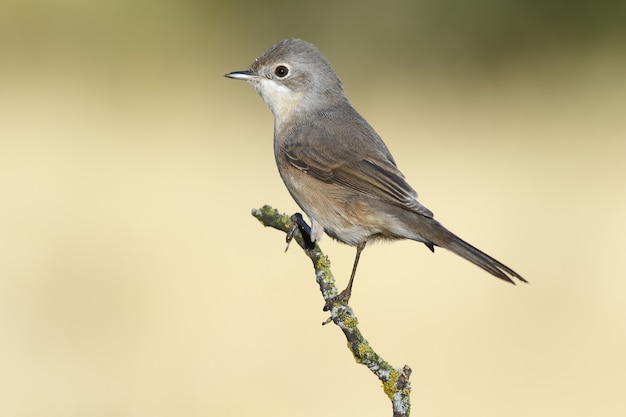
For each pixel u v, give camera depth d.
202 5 25.81
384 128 20.27
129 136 18.97
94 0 24.89
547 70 25.28
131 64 24.55
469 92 24.16
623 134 20.00
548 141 19.50
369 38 25.95
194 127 19.81
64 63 24.16
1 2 24.61
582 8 25.08
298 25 26.16
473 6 25.50
